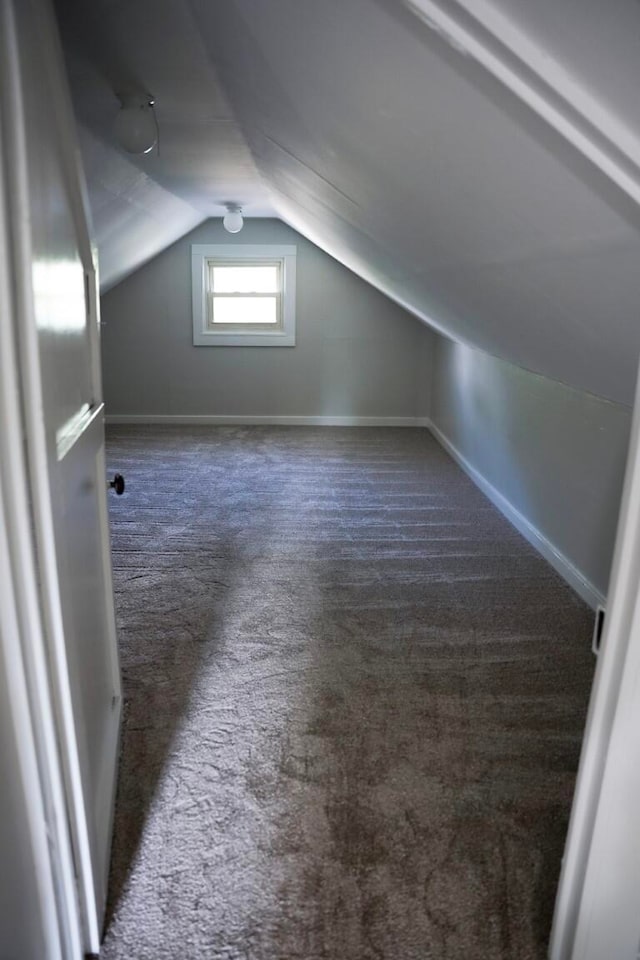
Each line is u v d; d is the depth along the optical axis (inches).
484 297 80.5
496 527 132.5
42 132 36.1
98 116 81.7
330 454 191.3
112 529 127.5
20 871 36.9
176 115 85.5
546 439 116.3
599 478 95.2
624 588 35.1
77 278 50.3
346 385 231.3
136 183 122.2
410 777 62.5
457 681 78.3
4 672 34.8
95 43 61.3
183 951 46.0
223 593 100.5
